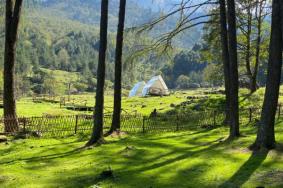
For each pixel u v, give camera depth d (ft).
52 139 77.25
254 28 148.97
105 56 72.18
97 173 50.98
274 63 57.88
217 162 53.11
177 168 51.44
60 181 48.37
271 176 45.65
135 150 62.80
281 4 54.95
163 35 85.30
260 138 58.29
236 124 70.08
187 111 124.67
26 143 72.90
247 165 50.85
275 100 58.08
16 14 84.23
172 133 82.53
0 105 151.12
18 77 514.68
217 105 131.44
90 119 102.17
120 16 81.97
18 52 609.42
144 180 47.03
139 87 291.38
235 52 70.49
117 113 82.12
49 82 552.00
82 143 72.18
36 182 48.34
